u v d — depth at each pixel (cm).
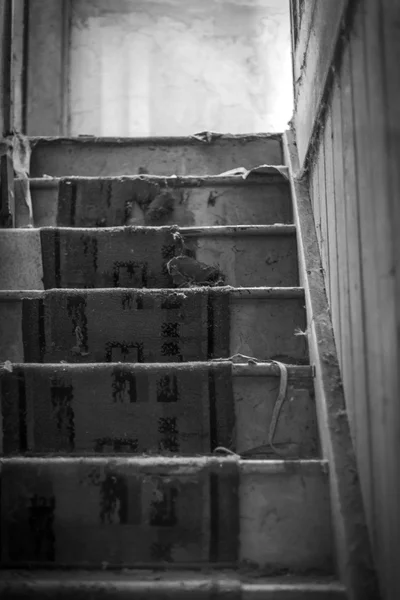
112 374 149
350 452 129
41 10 329
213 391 149
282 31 354
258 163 228
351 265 129
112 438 147
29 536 130
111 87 342
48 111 319
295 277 185
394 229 100
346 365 135
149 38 349
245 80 349
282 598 118
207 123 344
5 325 166
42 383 148
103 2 349
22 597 119
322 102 159
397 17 98
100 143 228
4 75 203
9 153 198
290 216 205
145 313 165
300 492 132
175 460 133
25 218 203
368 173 116
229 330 166
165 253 181
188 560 130
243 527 131
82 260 180
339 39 137
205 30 352
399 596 101
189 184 208
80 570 129
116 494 132
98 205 206
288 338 168
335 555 127
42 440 146
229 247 186
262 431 150
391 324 102
